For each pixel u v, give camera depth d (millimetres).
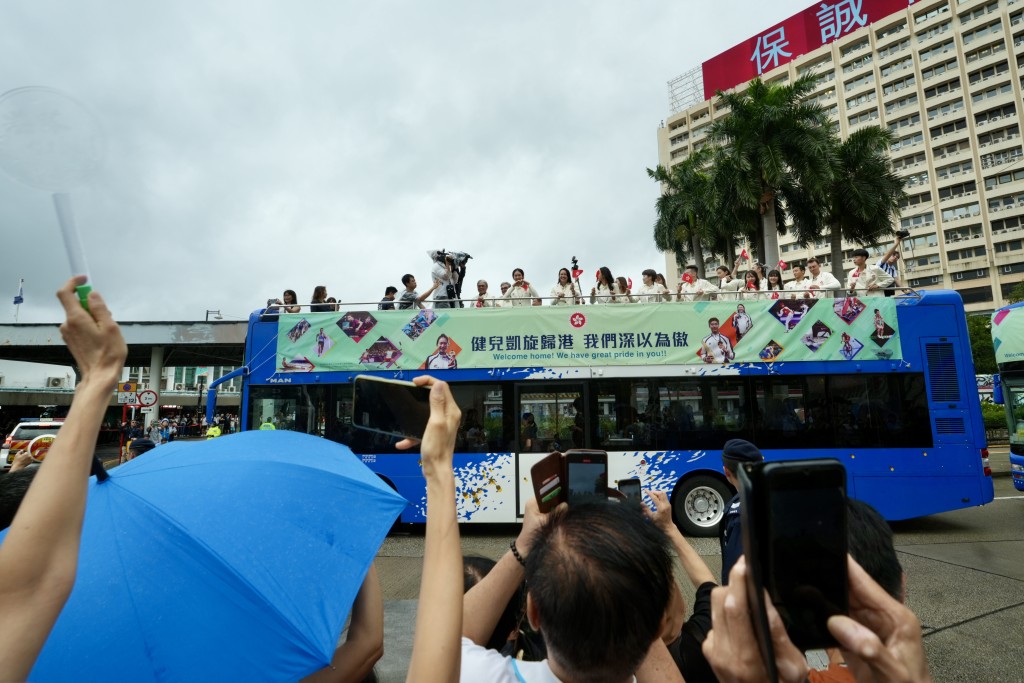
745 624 713
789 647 675
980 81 57281
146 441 7035
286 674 1193
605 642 984
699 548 7277
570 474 1885
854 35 64312
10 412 35031
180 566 1273
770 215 19438
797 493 725
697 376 8211
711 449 8008
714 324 8312
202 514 1403
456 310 8547
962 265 57969
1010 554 6809
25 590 826
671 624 1359
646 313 8406
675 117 73938
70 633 1152
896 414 7848
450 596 1020
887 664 672
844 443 7828
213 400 8469
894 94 62125
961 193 58344
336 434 8266
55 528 857
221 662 1164
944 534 8047
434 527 1105
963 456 7695
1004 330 10008
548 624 1043
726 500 7934
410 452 8195
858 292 8594
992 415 20875
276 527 1447
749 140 18875
